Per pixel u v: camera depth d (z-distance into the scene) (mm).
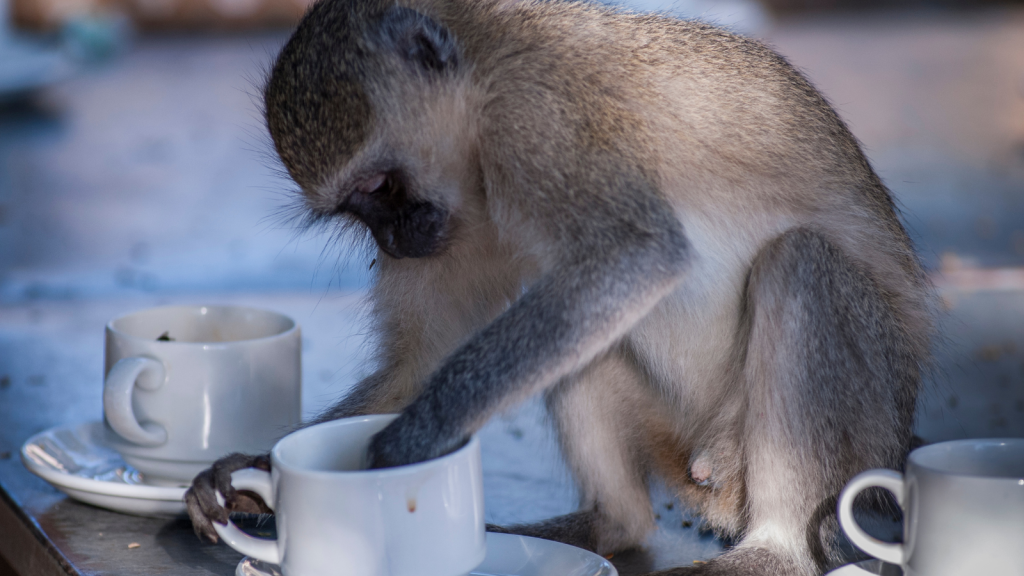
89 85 23719
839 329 3197
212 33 31328
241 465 2934
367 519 2379
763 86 3693
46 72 21359
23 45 22938
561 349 2988
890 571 2590
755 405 3217
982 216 11547
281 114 3355
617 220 3098
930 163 14891
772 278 3229
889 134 16984
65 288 9195
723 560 3135
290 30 3943
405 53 3367
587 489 3590
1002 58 24594
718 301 3566
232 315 3791
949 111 18859
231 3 31547
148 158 16797
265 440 3436
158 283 9523
